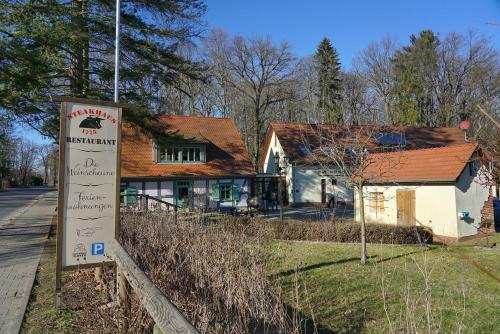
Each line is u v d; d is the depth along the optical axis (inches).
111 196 224.7
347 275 367.9
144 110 542.0
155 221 366.6
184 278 208.4
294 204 1259.8
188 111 1716.3
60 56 469.4
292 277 338.6
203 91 1686.8
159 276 196.2
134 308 159.6
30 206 1055.0
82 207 217.8
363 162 436.5
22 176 3496.6
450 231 674.2
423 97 1635.1
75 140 216.4
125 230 306.7
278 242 532.7
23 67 438.0
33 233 520.4
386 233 583.8
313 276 359.3
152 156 1107.3
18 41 429.7
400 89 1585.9
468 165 685.9
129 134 665.0
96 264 219.6
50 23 453.7
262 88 1683.1
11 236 494.6
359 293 308.5
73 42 466.6
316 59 1785.2
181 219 427.2
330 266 406.9
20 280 283.9
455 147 725.3
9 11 440.5
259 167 1696.6
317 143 1301.7
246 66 1659.7
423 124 1631.4
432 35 1635.1
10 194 1839.3
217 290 193.2
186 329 83.8
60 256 212.5
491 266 432.8
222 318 169.8
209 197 1130.0
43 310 221.0
